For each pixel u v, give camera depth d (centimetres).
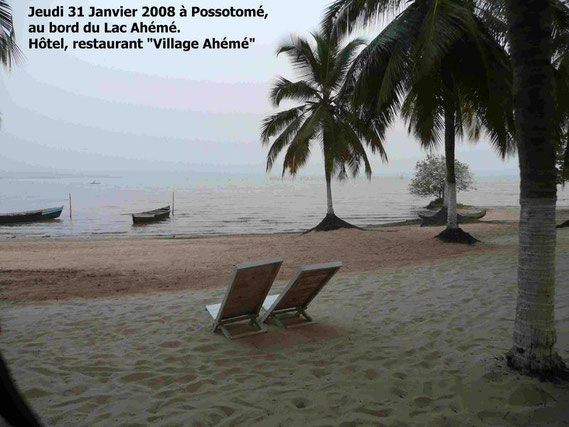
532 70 368
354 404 346
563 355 424
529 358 378
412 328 539
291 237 1817
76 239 2125
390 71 1155
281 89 2025
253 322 548
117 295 774
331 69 1986
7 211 4516
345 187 12925
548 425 306
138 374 408
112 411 338
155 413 335
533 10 366
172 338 515
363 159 1962
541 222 373
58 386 383
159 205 5306
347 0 1307
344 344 486
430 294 707
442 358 437
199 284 884
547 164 370
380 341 494
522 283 386
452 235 1423
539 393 344
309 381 391
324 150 1973
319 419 323
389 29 1180
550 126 370
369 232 1834
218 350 472
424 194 4353
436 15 1081
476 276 836
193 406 345
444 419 320
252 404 347
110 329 556
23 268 1102
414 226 2405
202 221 3359
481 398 347
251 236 2055
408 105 1275
